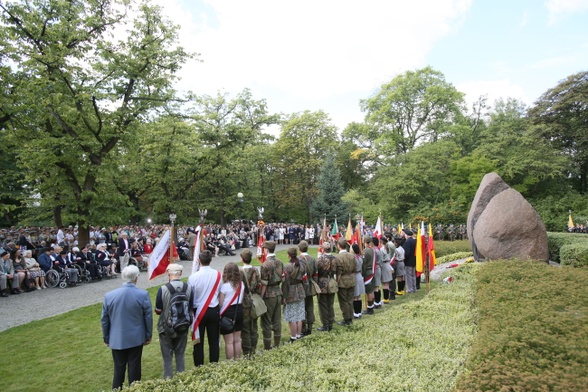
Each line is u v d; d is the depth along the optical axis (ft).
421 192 109.50
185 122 99.04
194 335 18.57
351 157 145.38
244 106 129.49
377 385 13.80
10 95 47.19
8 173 81.61
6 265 39.40
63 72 53.98
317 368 15.84
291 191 140.26
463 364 15.29
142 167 95.96
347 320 26.40
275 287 22.41
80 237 58.95
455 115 127.24
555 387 11.14
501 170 104.68
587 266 33.40
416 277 39.55
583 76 117.39
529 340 14.78
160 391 13.98
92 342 25.07
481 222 40.96
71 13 55.26
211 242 74.08
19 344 24.67
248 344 20.81
